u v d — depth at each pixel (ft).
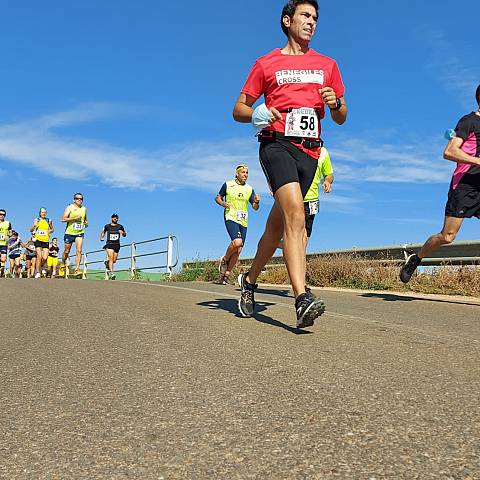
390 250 34.53
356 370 8.14
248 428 5.69
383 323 13.06
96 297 20.89
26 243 66.69
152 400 6.82
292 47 12.82
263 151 12.47
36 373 8.50
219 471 4.66
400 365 8.47
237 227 32.50
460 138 17.43
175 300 18.90
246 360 8.87
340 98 12.51
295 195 11.89
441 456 4.86
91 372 8.43
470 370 8.16
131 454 5.10
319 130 12.79
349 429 5.59
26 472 4.79
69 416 6.31
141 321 13.61
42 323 13.99
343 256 35.01
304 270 11.74
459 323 13.42
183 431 5.67
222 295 21.61
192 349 9.86
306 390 7.07
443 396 6.78
